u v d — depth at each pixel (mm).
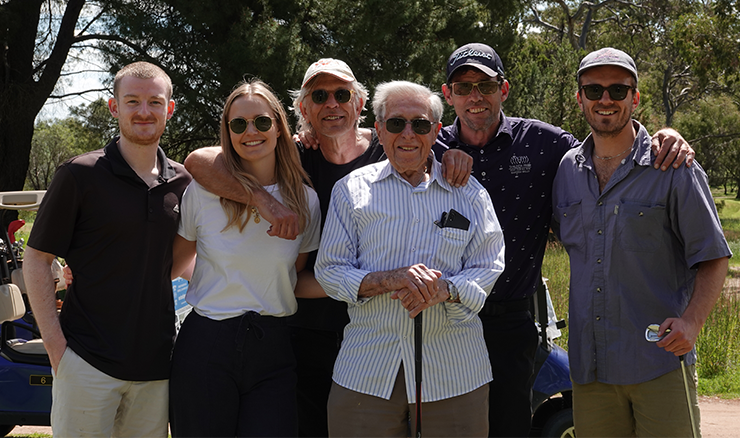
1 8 11328
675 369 2643
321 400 3256
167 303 2779
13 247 4949
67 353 2645
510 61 17219
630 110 2713
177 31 11117
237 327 2648
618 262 2703
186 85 11086
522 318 3225
